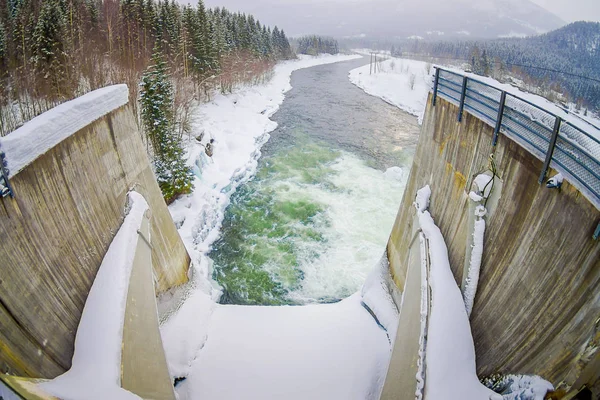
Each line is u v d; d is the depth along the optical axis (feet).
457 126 38.19
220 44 192.03
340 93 212.84
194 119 128.26
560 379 19.63
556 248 22.81
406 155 122.11
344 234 81.92
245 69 212.84
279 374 43.47
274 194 98.89
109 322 30.50
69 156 34.58
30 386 22.25
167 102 100.63
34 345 25.58
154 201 52.16
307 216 88.99
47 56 108.99
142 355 32.96
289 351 46.32
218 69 174.40
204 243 78.89
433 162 44.06
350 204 93.56
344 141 134.31
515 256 26.76
